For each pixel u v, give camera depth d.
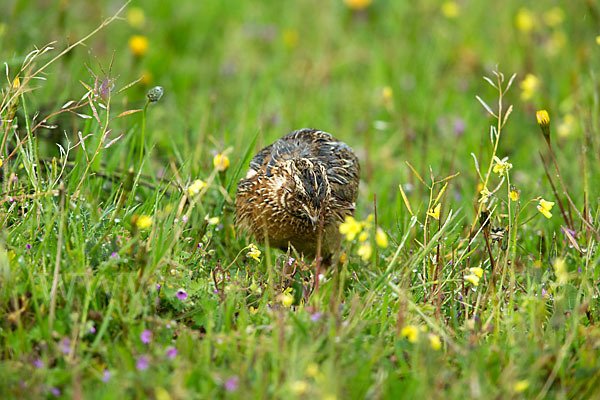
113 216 9.54
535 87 15.07
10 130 10.89
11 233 9.01
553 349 7.89
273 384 7.23
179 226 9.27
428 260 9.77
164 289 8.55
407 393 7.29
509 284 9.57
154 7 20.52
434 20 20.89
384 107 17.17
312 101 17.47
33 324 8.01
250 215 11.60
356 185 12.84
